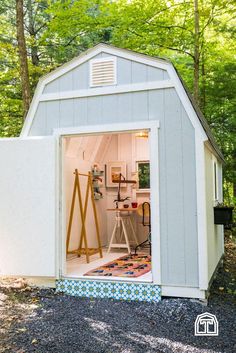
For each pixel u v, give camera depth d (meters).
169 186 4.59
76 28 9.23
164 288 4.53
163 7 9.04
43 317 3.98
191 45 10.27
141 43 9.56
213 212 5.73
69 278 4.91
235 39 10.73
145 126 4.71
